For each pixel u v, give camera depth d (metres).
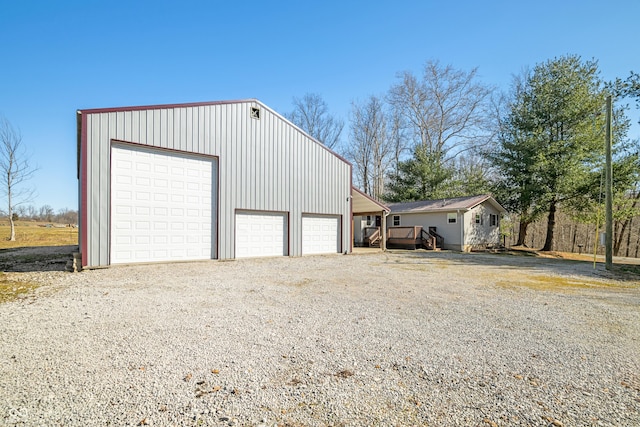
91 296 5.48
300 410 2.12
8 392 2.30
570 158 17.55
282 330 3.79
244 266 9.73
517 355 3.10
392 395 2.32
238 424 1.96
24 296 5.45
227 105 11.43
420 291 6.28
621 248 22.72
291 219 13.17
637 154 15.45
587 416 2.06
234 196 11.49
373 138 30.89
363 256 14.09
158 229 9.80
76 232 28.88
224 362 2.87
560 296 5.94
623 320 4.36
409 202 23.61
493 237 21.58
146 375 2.59
